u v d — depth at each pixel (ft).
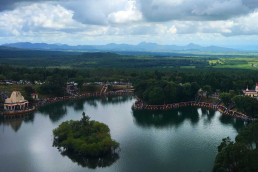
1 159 548.72
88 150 538.88
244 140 474.08
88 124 647.56
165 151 585.22
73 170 501.97
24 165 521.65
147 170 497.46
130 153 574.56
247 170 361.30
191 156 558.15
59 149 599.98
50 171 497.87
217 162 409.49
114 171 495.82
